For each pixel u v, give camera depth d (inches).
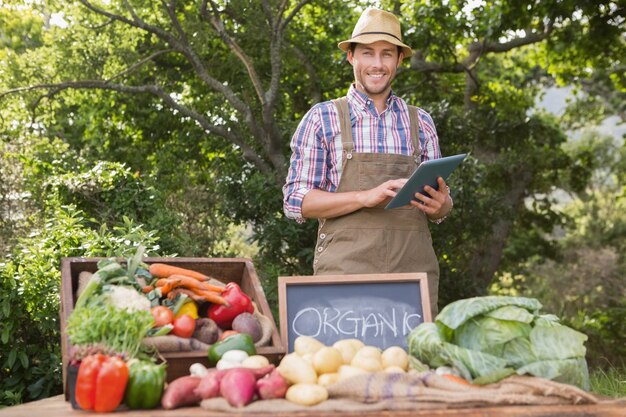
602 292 828.0
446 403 76.6
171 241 297.6
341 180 120.6
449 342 84.8
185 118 516.4
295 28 493.0
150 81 518.9
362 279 102.4
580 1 420.5
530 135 559.2
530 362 82.1
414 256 117.6
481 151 551.2
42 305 207.8
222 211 381.1
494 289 828.6
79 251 226.1
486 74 614.5
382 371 83.4
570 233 939.3
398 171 121.0
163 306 93.8
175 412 76.8
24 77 485.1
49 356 211.3
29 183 318.3
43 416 77.1
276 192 377.1
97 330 82.0
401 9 483.2
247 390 77.4
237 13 446.0
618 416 75.0
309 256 368.5
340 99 124.6
